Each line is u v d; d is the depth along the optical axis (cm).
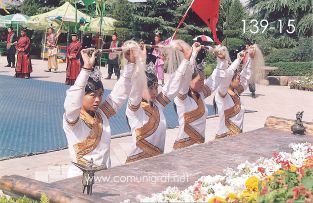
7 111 1148
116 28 2986
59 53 2902
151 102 511
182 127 578
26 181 334
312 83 2195
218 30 3112
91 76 445
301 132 597
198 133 586
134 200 327
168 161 437
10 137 880
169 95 530
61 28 2689
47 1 3612
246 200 309
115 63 2002
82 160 441
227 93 660
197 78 577
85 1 1009
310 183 338
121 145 848
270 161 446
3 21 3067
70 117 434
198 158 454
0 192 416
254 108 1434
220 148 500
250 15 3338
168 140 909
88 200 298
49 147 813
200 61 582
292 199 302
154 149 511
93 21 2728
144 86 482
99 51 442
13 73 2123
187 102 575
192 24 3145
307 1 3117
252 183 339
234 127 666
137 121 502
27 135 903
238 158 461
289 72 2578
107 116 468
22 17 2973
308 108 1497
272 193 308
